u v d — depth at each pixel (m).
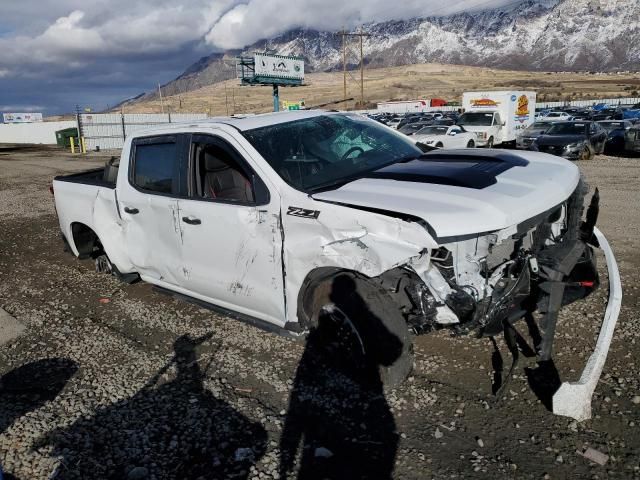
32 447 3.10
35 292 5.86
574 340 3.96
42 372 4.01
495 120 22.89
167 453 3.00
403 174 3.64
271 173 3.67
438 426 3.10
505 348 3.90
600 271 5.43
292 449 2.97
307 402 3.39
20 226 9.75
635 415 3.10
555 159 4.21
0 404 3.58
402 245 2.98
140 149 4.71
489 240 3.19
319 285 3.47
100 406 3.49
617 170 14.30
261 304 3.84
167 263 4.50
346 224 3.19
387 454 2.90
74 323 4.90
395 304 3.31
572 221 3.84
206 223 4.02
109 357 4.19
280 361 3.93
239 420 3.26
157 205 4.44
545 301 3.45
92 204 5.33
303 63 51.34
